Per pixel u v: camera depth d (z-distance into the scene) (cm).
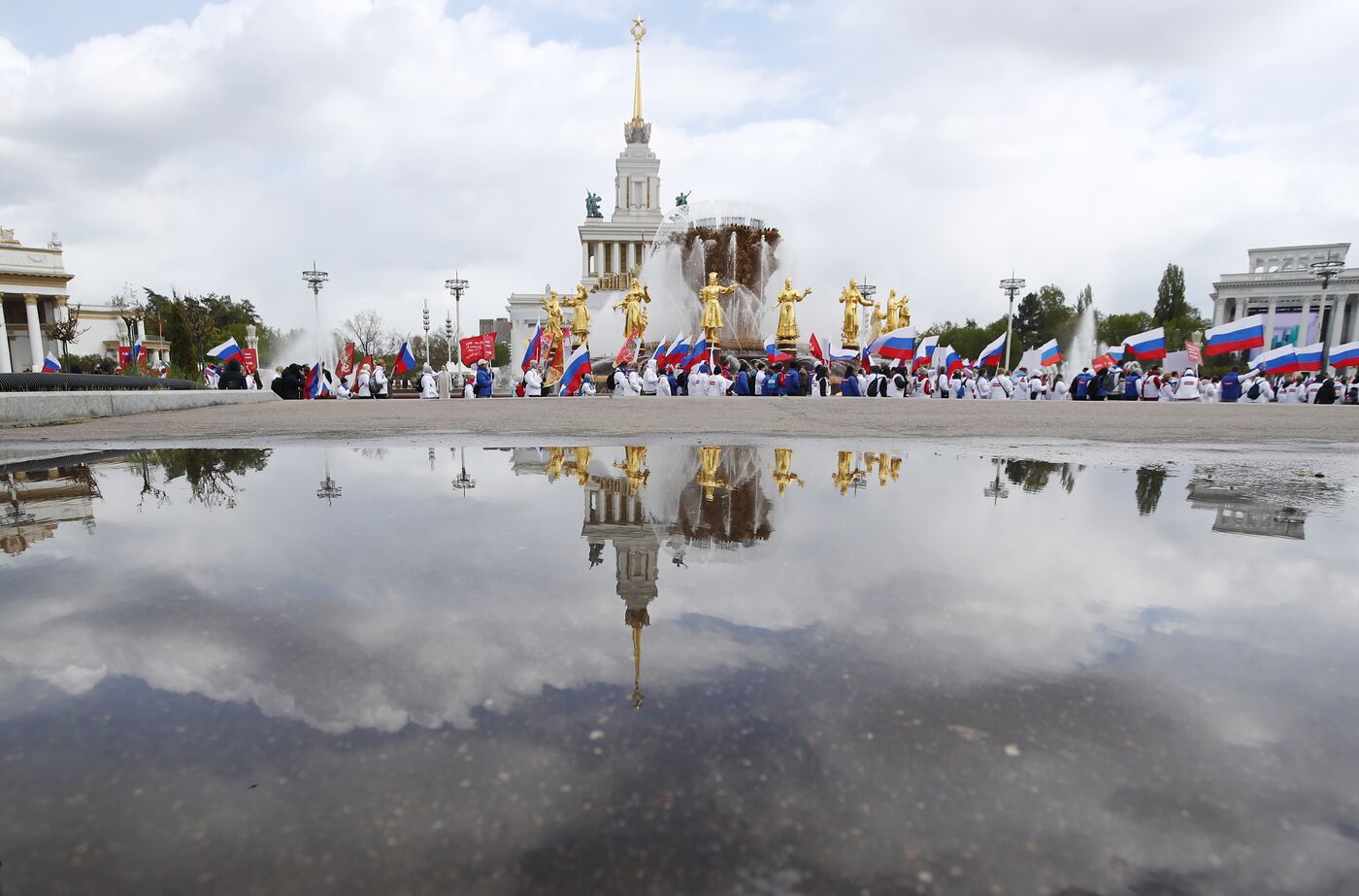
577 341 3005
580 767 102
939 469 461
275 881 78
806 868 81
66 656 140
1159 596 183
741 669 135
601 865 81
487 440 686
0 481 402
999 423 1013
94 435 764
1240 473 458
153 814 90
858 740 109
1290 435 855
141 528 262
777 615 165
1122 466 490
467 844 85
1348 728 113
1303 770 101
